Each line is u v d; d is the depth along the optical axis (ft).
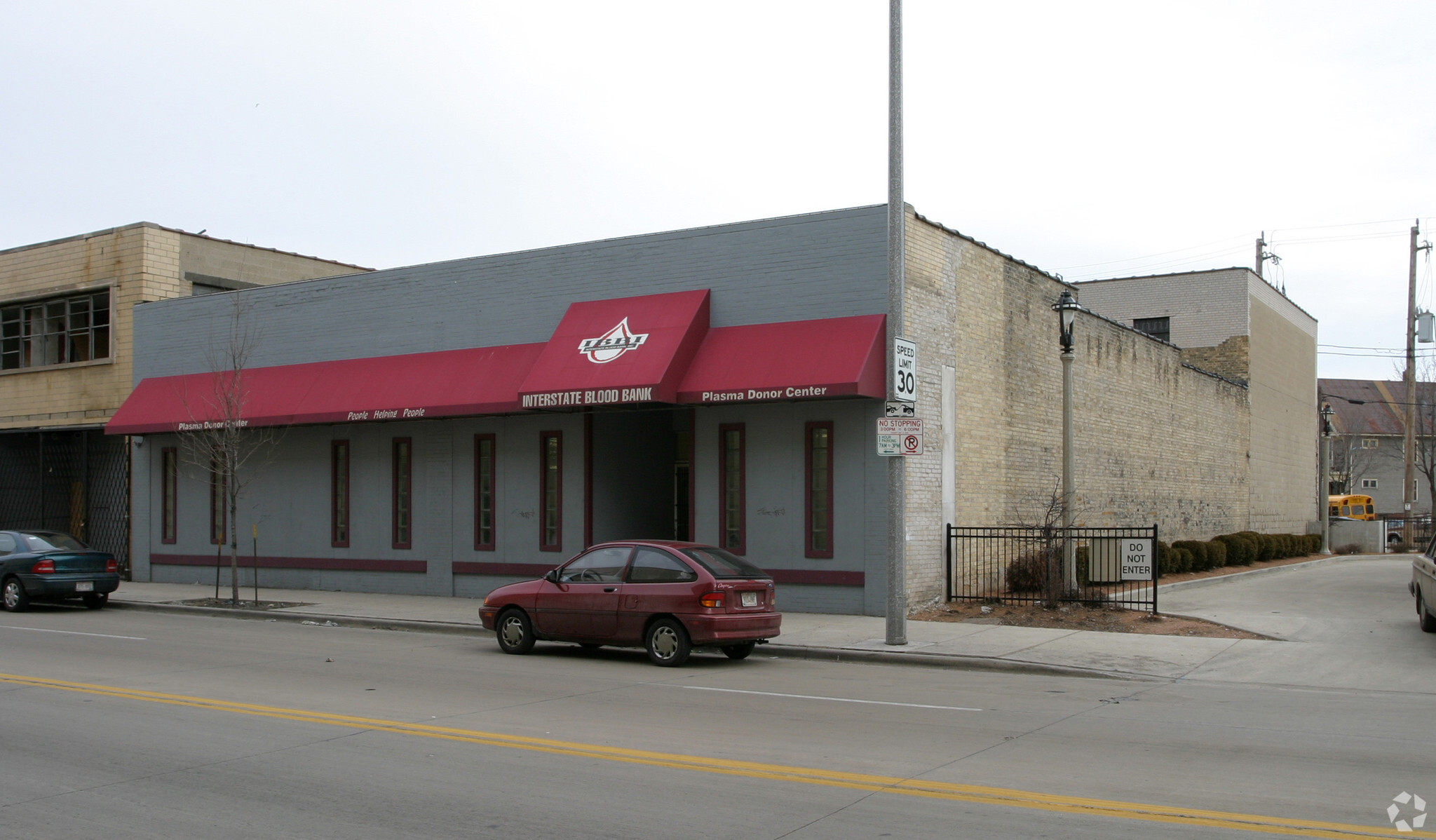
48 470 95.50
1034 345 76.48
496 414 69.72
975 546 66.59
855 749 28.91
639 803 23.56
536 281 69.87
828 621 56.85
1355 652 47.62
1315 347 153.79
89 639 54.19
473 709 34.91
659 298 64.39
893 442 48.78
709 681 41.32
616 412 67.67
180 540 86.12
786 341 59.62
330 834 21.65
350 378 75.61
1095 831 21.35
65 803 24.03
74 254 95.66
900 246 49.29
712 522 63.31
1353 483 238.89
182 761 27.71
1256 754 28.32
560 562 68.54
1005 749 28.96
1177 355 103.09
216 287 98.94
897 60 49.16
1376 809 22.88
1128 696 38.29
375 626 61.46
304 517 79.71
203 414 80.69
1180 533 101.81
